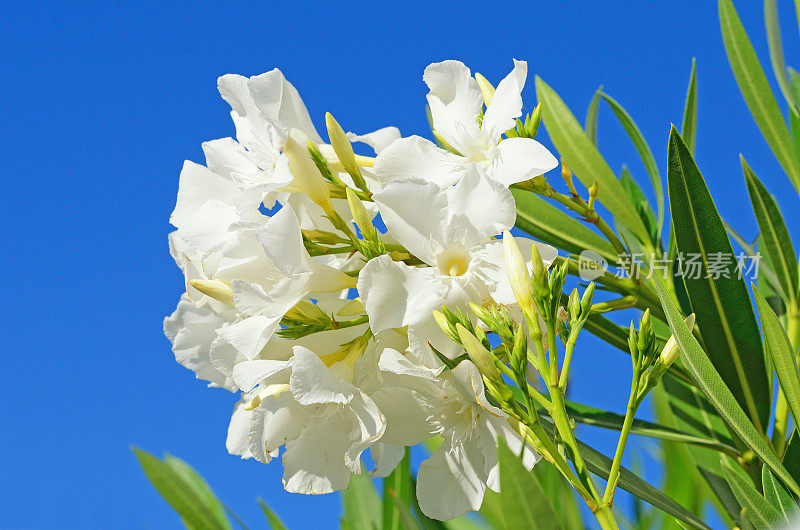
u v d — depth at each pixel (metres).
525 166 0.70
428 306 0.68
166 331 0.73
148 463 0.73
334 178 0.71
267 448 0.70
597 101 0.80
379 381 0.70
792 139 0.77
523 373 0.67
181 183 0.72
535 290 0.67
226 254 0.70
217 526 0.73
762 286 0.79
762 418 0.73
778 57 0.78
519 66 0.71
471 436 0.70
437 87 0.73
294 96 0.71
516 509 0.66
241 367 0.69
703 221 0.72
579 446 0.71
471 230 0.69
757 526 0.69
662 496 0.71
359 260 0.71
